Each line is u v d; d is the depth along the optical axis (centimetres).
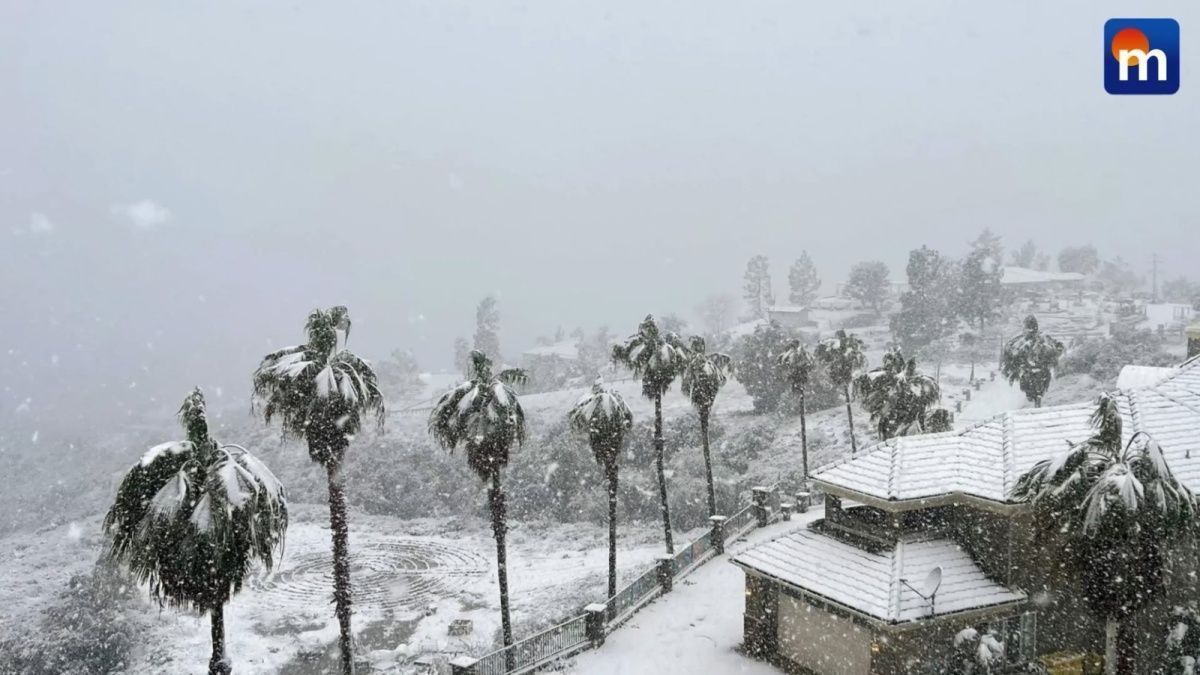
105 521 1391
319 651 2686
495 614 3002
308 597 3291
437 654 2581
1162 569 1413
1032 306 10000
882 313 11106
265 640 2817
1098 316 9012
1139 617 1848
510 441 2123
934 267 8656
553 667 2073
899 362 3647
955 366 7238
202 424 1445
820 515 3403
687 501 4494
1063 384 5706
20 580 4162
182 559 1339
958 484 1923
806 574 1947
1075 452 1440
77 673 2755
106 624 3002
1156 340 6488
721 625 2312
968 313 8388
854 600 1797
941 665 1791
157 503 1338
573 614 2761
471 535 4466
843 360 4244
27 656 2884
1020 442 2030
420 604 3177
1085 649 1888
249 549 1427
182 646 2788
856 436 4994
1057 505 1447
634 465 5184
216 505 1351
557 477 4931
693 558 2800
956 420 5053
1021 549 1852
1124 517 1348
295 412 1894
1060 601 1870
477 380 2119
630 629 2305
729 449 5275
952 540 1967
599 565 3597
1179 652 1817
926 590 1750
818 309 12000
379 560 3878
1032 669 1822
